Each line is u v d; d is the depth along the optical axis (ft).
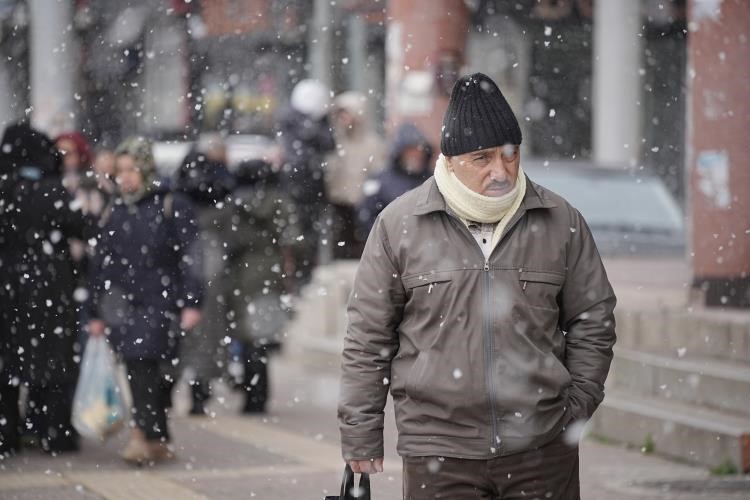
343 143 116.26
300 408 83.56
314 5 229.86
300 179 113.91
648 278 94.73
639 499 55.36
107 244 65.72
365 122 118.11
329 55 223.92
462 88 32.50
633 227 110.52
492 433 32.01
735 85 83.92
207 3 238.68
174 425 77.36
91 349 66.28
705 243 82.48
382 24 223.71
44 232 67.67
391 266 33.06
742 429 60.18
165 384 73.36
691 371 67.31
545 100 220.23
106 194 74.13
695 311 76.28
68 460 66.64
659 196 114.93
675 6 186.39
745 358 68.69
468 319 32.09
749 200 82.94
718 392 65.46
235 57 237.66
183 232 65.98
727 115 83.20
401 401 33.06
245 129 232.12
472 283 32.17
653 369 70.13
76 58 233.96
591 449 67.00
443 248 32.45
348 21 223.51
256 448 69.21
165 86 240.94
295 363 105.40
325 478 60.90
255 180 81.92
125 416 66.85
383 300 33.14
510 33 216.13
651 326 75.20
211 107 237.04
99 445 71.46
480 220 32.40
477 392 31.89
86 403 65.98
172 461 65.51
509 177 32.24
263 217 80.94
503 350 32.01
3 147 68.28
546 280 32.50
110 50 238.48
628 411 67.21
